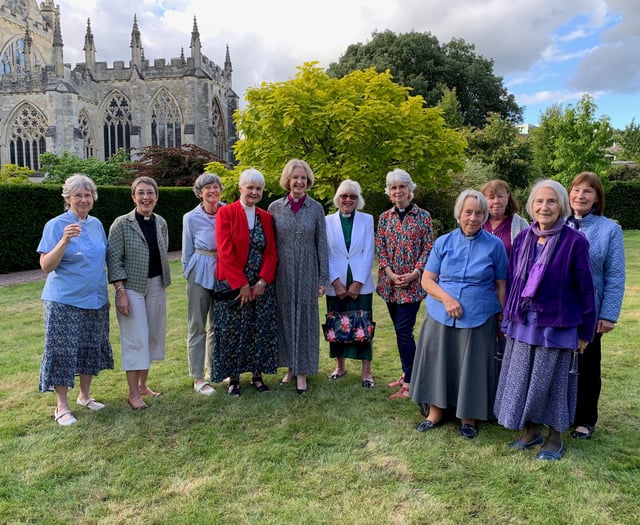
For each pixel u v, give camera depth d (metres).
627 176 27.47
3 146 32.78
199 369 4.15
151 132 36.06
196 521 2.44
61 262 3.47
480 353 3.26
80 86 34.41
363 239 4.34
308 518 2.46
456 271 3.31
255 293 3.90
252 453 3.11
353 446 3.22
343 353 4.40
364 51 32.28
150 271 3.90
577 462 2.97
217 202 4.17
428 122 10.12
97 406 3.82
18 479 2.81
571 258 2.84
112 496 2.66
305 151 9.91
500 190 3.68
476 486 2.74
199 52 35.72
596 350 3.28
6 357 5.07
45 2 45.72
